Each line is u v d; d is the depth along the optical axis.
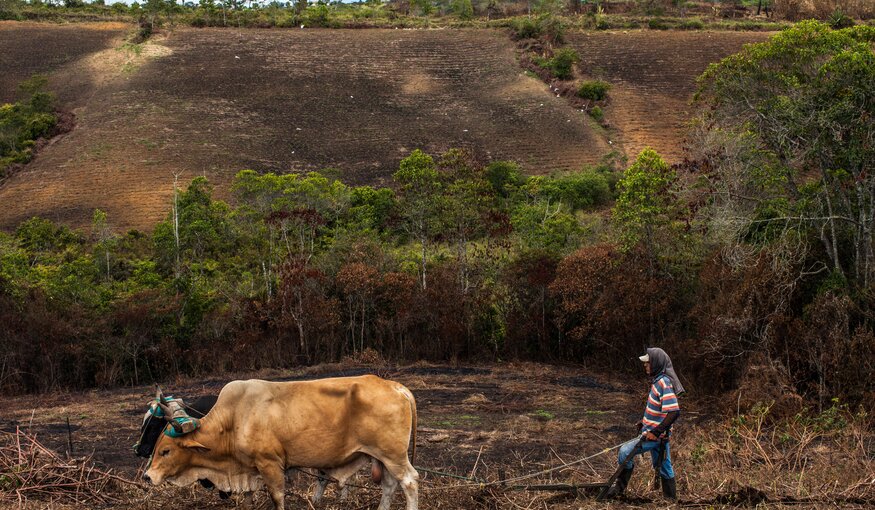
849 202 16.47
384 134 55.00
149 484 8.79
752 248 17.05
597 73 65.12
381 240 31.22
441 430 13.71
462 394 17.70
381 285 22.59
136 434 13.80
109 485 8.94
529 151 52.25
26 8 81.75
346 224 33.91
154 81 61.88
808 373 14.99
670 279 19.45
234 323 22.38
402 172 24.36
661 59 67.62
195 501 8.34
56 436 13.65
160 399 7.44
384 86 63.91
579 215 36.69
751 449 10.23
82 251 35.75
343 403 7.18
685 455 10.30
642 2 83.38
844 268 16.58
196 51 69.12
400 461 7.23
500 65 67.56
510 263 22.42
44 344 20.23
